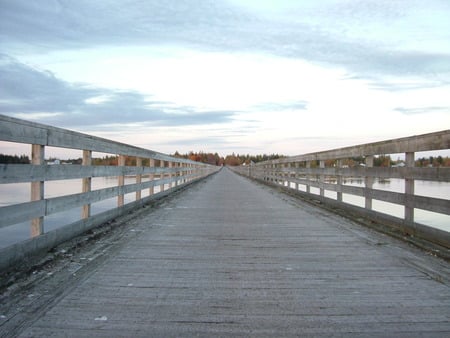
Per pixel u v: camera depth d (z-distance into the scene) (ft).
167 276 13.56
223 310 10.66
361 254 16.96
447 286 12.71
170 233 21.53
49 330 9.27
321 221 26.35
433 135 17.69
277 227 23.84
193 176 80.48
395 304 11.15
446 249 16.89
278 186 61.77
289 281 13.19
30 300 11.12
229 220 26.58
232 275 13.79
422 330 9.52
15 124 13.29
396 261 15.78
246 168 132.87
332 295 11.87
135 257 16.07
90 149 20.95
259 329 9.52
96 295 11.61
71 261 15.26
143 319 9.99
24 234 26.58
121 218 26.58
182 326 9.62
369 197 25.79
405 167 20.52
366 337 9.14
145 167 34.63
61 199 17.38
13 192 42.45
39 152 15.33
